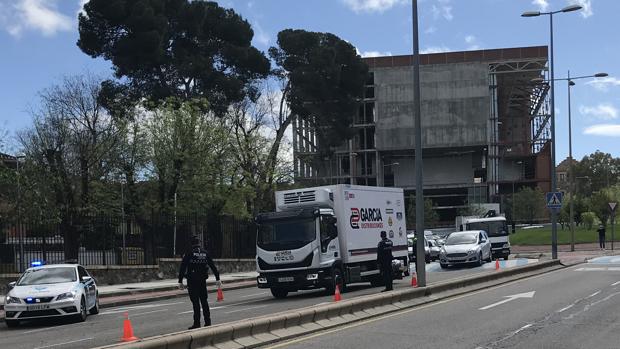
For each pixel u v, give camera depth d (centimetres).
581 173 15400
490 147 11244
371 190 2231
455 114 11250
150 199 3612
